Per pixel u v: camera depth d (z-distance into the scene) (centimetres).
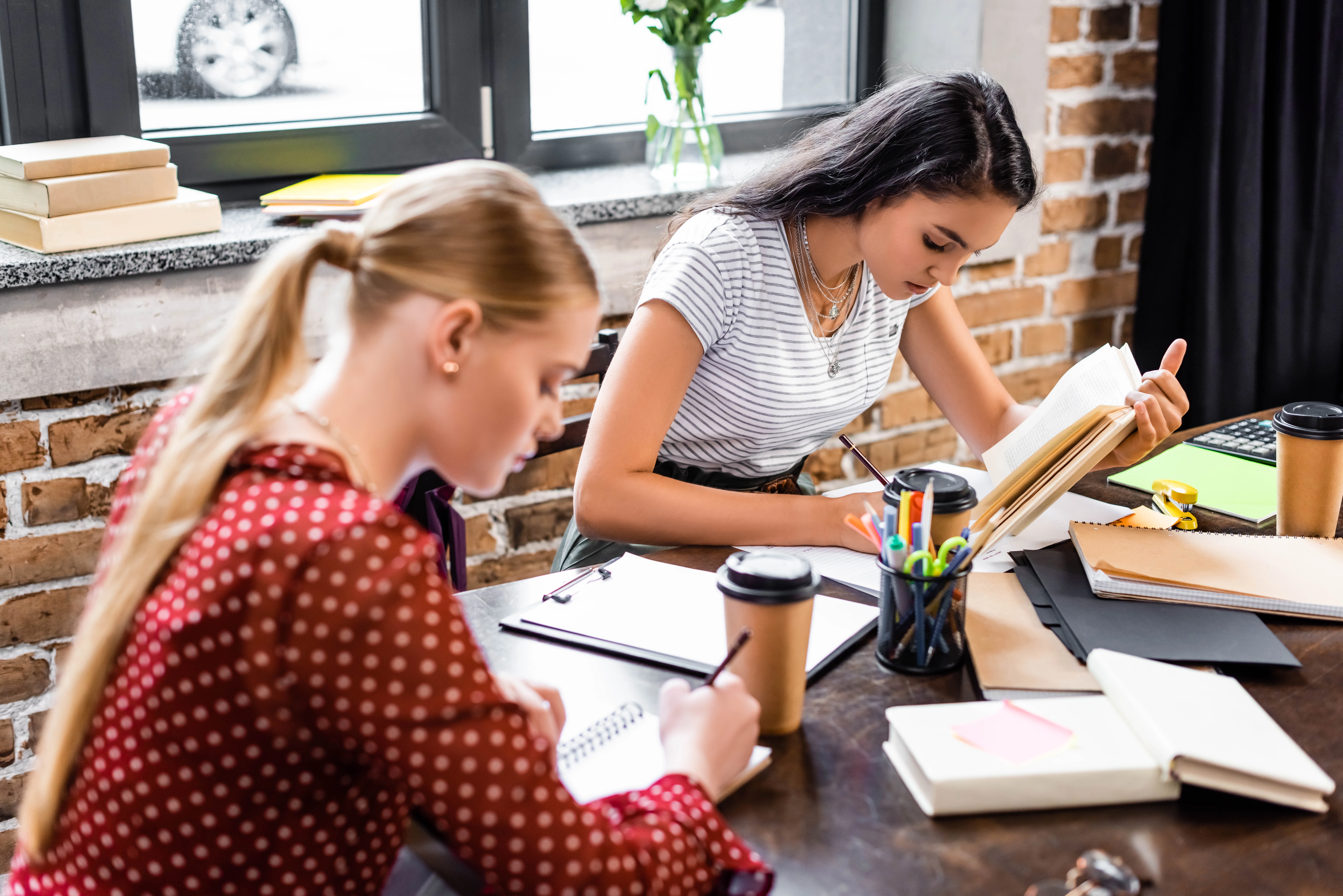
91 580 166
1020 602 107
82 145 160
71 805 69
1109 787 79
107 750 65
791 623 85
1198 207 227
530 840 63
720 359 136
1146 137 246
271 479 64
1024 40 223
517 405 71
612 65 218
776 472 148
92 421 161
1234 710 84
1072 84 233
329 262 70
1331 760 84
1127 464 125
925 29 229
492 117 208
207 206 163
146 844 65
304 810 66
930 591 94
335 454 66
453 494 136
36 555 161
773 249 134
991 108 120
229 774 63
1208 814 78
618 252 193
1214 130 221
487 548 198
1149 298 244
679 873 68
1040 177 128
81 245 152
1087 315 252
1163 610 103
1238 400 237
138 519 66
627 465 124
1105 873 68
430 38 199
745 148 232
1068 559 115
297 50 189
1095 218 245
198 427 67
